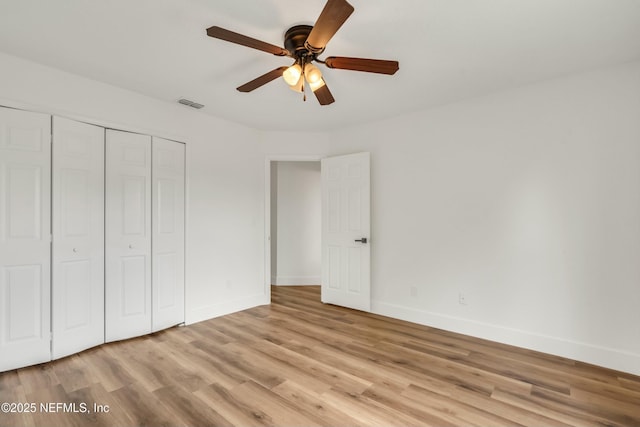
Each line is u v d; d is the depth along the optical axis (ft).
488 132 9.64
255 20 6.02
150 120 9.91
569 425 5.61
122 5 5.59
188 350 8.70
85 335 8.63
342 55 7.30
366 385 6.91
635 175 7.55
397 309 11.59
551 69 8.00
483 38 6.59
